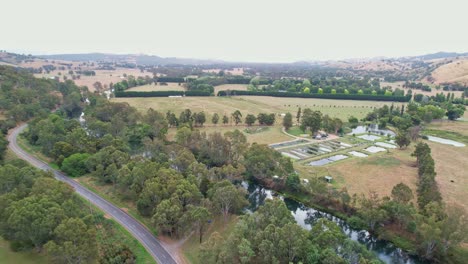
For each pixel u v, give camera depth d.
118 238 96.50
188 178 118.31
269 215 93.88
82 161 143.75
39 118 189.88
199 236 99.69
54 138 162.62
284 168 140.88
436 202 101.19
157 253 90.94
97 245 86.31
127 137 189.00
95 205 117.12
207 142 166.75
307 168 156.38
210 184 118.62
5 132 188.25
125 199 122.31
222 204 107.00
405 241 101.44
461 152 184.25
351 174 149.25
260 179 147.25
